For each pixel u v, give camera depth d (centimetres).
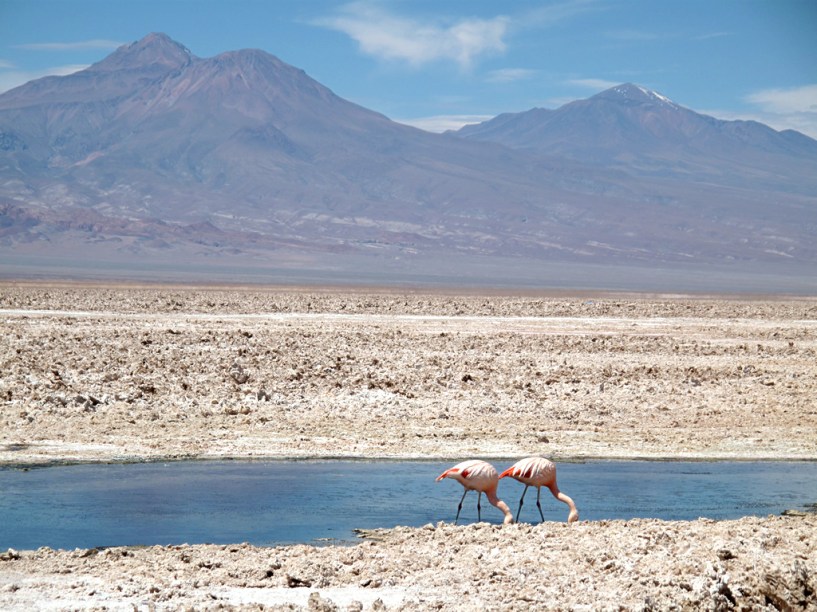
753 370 4091
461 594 1371
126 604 1312
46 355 3719
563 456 2489
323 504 1962
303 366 3741
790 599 1402
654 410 3161
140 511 1880
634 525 1762
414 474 2252
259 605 1306
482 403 3144
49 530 1750
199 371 3531
